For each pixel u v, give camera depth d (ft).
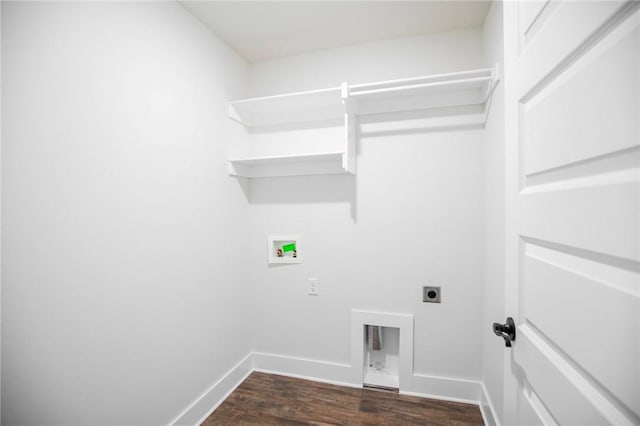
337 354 6.62
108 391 3.79
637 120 1.37
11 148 2.91
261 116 7.00
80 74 3.48
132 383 4.11
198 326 5.39
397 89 5.50
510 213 2.86
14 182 2.93
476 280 5.75
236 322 6.57
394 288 6.23
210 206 5.76
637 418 1.38
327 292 6.67
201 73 5.55
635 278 1.39
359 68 6.39
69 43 3.38
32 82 3.06
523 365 2.59
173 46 4.89
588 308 1.73
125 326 4.02
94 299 3.63
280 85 6.94
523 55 2.57
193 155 5.31
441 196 5.94
